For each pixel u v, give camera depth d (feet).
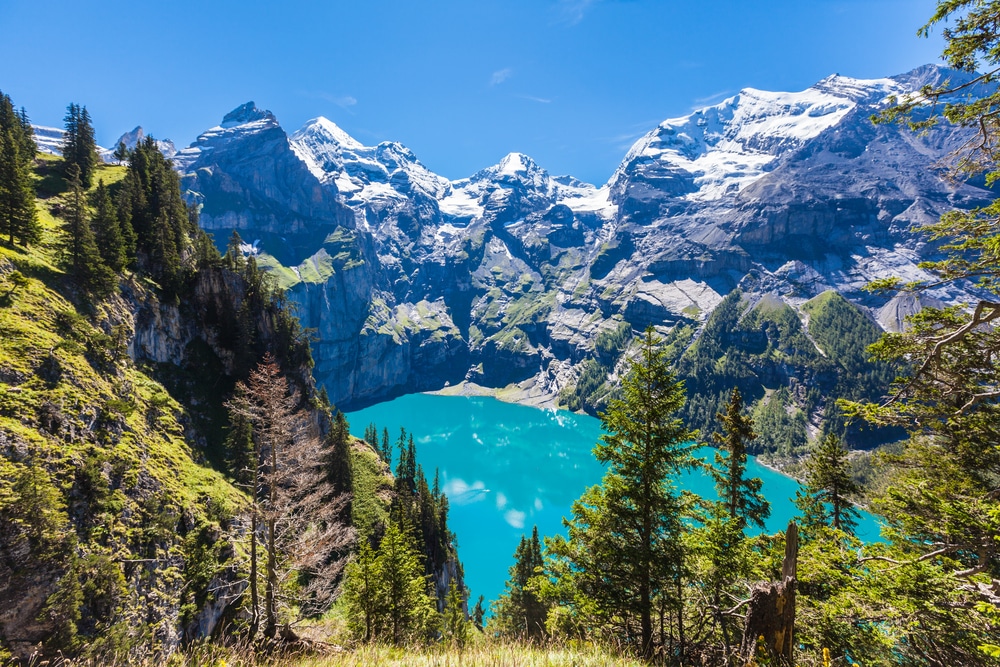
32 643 92.99
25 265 163.02
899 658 47.75
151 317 217.77
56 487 115.03
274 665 38.78
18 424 117.39
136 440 151.02
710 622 65.67
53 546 102.53
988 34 43.42
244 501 172.04
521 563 201.46
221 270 268.82
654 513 62.85
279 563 85.15
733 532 62.59
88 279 182.09
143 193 250.16
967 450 57.88
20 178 175.52
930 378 55.42
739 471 89.45
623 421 62.90
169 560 132.46
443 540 286.66
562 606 75.36
